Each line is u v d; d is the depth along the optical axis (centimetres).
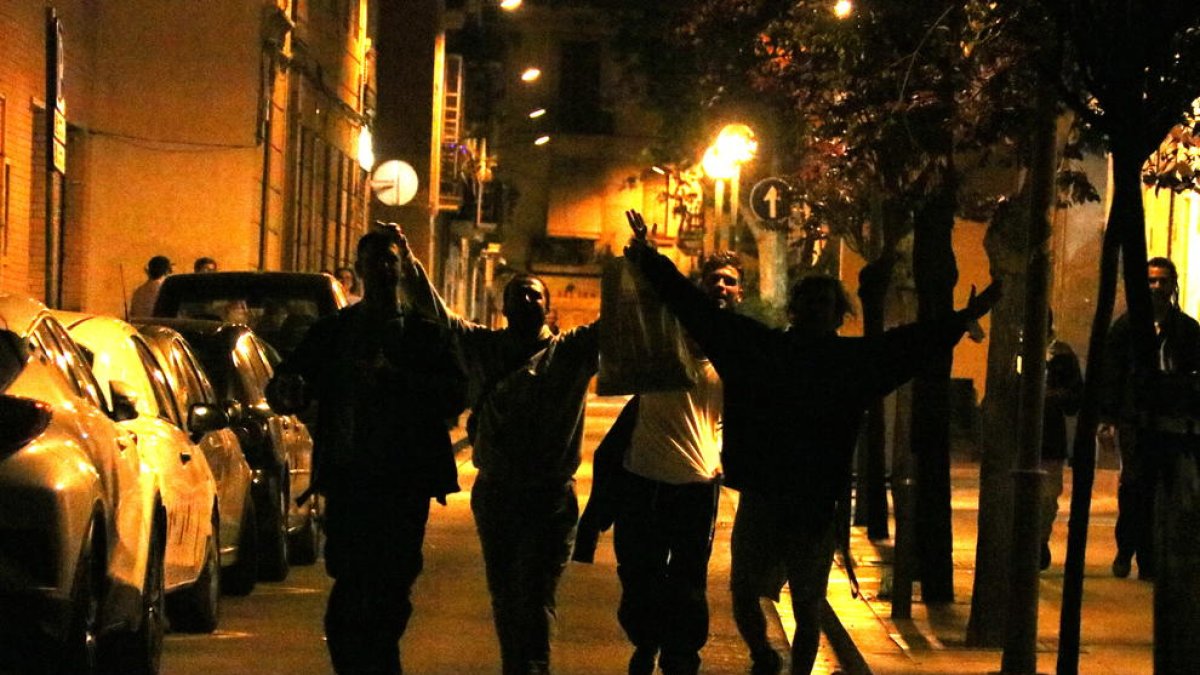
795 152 2600
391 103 5838
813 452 1060
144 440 1245
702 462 1116
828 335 1070
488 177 8075
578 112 9631
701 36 2247
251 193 3328
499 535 1093
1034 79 1398
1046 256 1197
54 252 1730
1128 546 1764
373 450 1045
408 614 1073
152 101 3297
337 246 4772
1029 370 1201
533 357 1088
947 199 1586
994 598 1356
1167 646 905
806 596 1083
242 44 3316
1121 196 939
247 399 1761
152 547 1185
